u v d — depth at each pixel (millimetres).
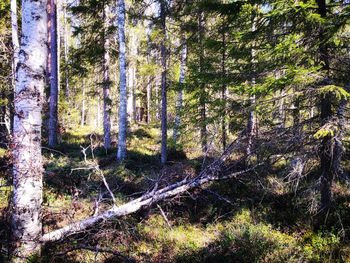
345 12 6480
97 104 40344
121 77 15422
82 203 8281
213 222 8672
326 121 7633
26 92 5555
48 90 20469
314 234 7699
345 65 7965
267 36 8281
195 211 9180
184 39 15953
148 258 6668
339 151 7801
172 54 16172
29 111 5578
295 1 7371
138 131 27016
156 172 12867
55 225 7023
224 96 11766
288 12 7285
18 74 5598
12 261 5316
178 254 6973
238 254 7016
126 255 6598
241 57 8977
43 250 5887
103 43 18625
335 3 7980
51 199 8258
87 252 6449
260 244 7195
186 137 16094
